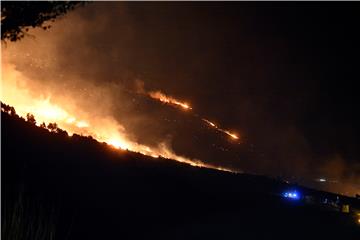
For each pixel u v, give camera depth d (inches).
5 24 276.2
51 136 1170.0
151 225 824.9
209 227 907.4
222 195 1309.1
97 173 1032.8
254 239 884.6
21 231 258.8
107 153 1283.2
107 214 788.6
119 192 959.6
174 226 860.0
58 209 674.2
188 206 1056.2
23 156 864.9
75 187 850.8
